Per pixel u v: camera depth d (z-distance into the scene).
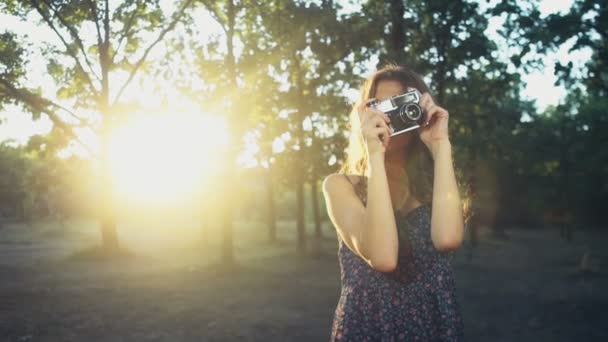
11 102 19.48
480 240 44.41
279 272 19.27
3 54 18.08
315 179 23.19
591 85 12.13
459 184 2.27
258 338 9.25
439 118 1.87
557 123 26.09
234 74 17.77
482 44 14.09
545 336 9.77
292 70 19.38
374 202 1.67
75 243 35.75
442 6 14.05
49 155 23.00
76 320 10.29
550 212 53.09
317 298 13.50
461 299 13.99
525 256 30.42
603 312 12.05
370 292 1.78
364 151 1.90
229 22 17.72
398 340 1.74
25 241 36.75
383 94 1.98
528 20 11.95
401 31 15.10
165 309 11.59
